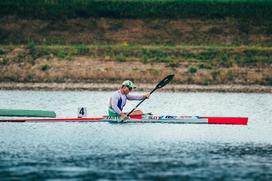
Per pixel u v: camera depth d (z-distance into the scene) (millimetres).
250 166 76250
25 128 101125
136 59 199750
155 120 103500
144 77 186375
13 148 85750
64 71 188875
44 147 86375
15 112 106188
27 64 193375
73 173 71688
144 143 89812
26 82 183250
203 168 74750
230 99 155125
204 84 182375
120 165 75812
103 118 105000
